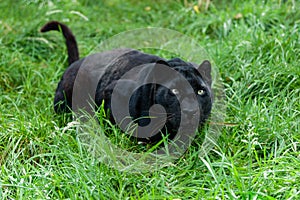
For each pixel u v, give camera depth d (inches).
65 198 154.3
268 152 177.9
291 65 216.8
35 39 279.6
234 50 239.5
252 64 223.3
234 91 215.2
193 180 159.6
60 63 267.6
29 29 285.6
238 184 145.6
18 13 305.6
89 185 158.4
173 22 310.8
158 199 149.2
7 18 300.0
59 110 215.3
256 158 162.4
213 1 322.3
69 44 244.2
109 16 336.5
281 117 188.2
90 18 327.6
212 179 162.9
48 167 165.6
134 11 342.6
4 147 182.2
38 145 183.5
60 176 160.1
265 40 238.8
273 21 267.9
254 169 169.0
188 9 312.2
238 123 190.4
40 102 228.2
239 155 173.0
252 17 274.1
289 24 265.0
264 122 185.6
